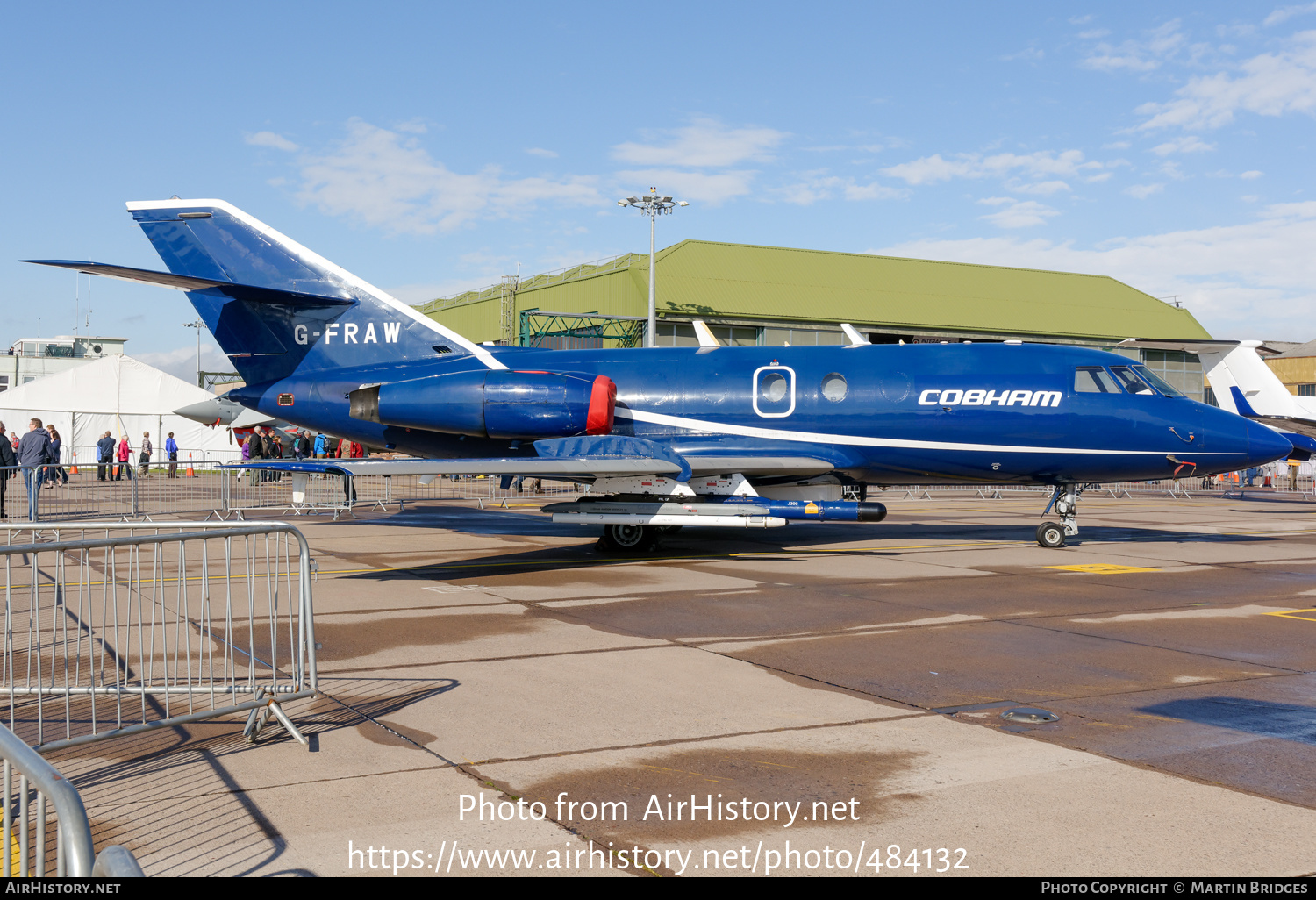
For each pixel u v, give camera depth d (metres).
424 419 15.23
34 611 5.63
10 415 42.44
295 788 4.93
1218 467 14.80
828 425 15.16
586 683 7.04
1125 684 7.08
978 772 5.16
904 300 50.03
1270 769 5.21
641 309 44.41
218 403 22.92
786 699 6.63
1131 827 4.42
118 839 4.29
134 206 16.86
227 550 5.89
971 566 13.61
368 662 7.71
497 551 15.52
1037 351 15.28
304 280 16.78
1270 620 9.65
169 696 6.64
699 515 13.84
